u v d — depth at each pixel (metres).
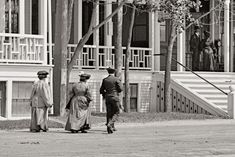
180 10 54.25
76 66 58.34
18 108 49.94
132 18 56.12
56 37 51.00
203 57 68.06
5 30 55.50
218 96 59.38
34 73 50.50
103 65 61.12
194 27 68.25
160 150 31.31
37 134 40.16
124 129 44.38
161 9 54.16
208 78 62.56
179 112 58.25
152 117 53.03
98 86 59.09
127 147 32.62
